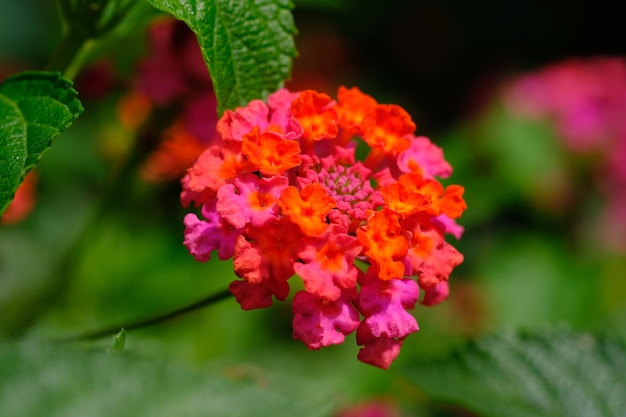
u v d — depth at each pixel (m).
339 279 0.21
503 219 0.48
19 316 0.31
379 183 0.23
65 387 0.19
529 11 0.73
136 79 0.30
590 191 0.45
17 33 0.54
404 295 0.22
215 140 0.30
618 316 0.42
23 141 0.22
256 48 0.23
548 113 0.45
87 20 0.24
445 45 0.71
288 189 0.21
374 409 0.34
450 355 0.25
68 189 0.41
